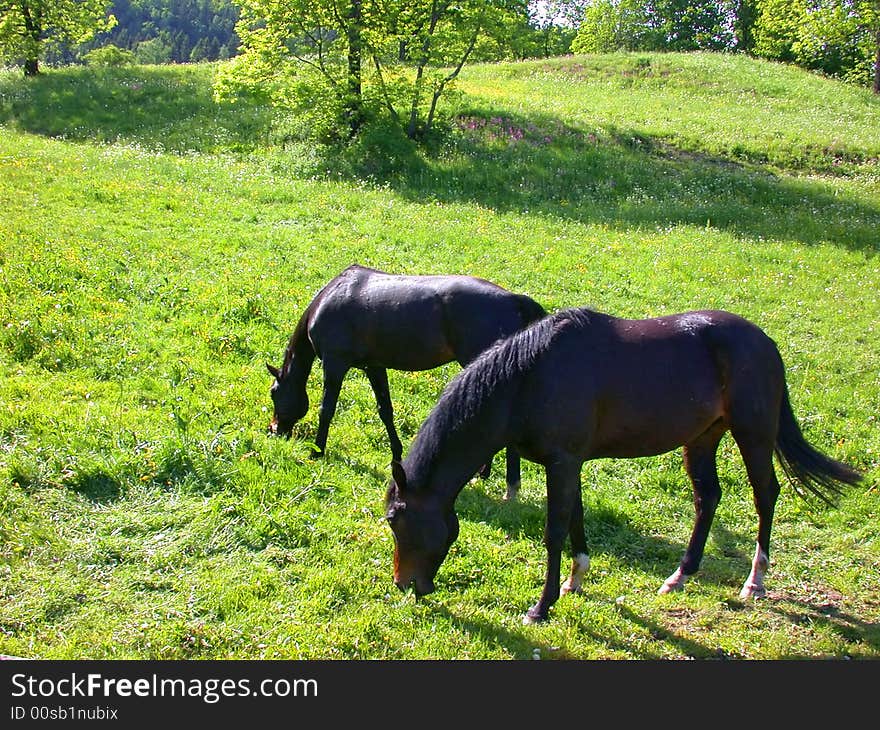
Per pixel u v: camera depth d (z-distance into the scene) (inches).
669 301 522.6
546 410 210.7
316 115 885.8
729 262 617.6
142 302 428.5
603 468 329.4
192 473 268.8
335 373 308.8
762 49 2005.4
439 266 537.0
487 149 901.2
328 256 533.0
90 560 221.0
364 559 240.4
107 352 366.0
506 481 301.3
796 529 295.1
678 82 1380.4
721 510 304.8
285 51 871.7
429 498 210.8
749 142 1036.5
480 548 257.1
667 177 877.2
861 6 1325.0
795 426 245.9
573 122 1039.0
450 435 211.0
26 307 392.2
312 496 270.8
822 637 226.7
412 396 371.6
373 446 328.8
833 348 475.5
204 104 1059.9
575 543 233.9
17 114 1014.4
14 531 225.5
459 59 935.7
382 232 603.2
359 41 852.0
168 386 343.0
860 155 1032.8
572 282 533.6
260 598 216.1
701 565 266.1
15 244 474.3
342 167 813.9
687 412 223.5
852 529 297.1
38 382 329.4
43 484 252.7
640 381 217.0
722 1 2394.2
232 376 362.6
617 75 1418.6
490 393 211.2
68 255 465.4
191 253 509.7
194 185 687.7
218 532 240.5
